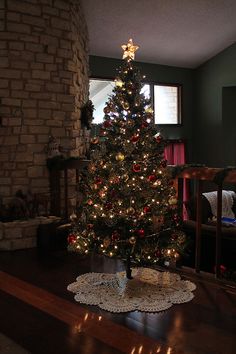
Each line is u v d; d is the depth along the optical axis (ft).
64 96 15.35
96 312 7.89
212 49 23.90
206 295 8.64
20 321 7.60
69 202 15.44
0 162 14.33
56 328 7.29
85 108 16.80
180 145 26.25
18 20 14.24
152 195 8.40
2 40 14.07
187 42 22.35
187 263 12.31
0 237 13.14
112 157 8.59
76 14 16.12
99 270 10.53
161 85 25.41
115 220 8.32
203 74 25.89
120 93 8.66
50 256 12.25
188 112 26.55
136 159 8.43
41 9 14.64
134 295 8.57
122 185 8.22
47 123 15.05
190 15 19.39
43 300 8.58
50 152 14.93
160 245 8.70
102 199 8.49
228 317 7.59
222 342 6.67
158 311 7.84
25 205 13.99
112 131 8.68
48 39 14.84
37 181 14.93
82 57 17.79
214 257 11.77
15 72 14.33
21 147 14.60
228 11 19.52
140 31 20.25
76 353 6.43
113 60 22.82
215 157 25.54
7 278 10.15
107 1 17.34
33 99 14.71
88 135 19.17
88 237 8.87
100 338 6.89
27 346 6.67
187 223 12.31
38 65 14.73
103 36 20.33
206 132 26.07
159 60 24.32
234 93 25.18
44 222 13.79
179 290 8.83
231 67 24.03
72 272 10.52
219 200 9.18
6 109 14.28
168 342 6.69
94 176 8.86
